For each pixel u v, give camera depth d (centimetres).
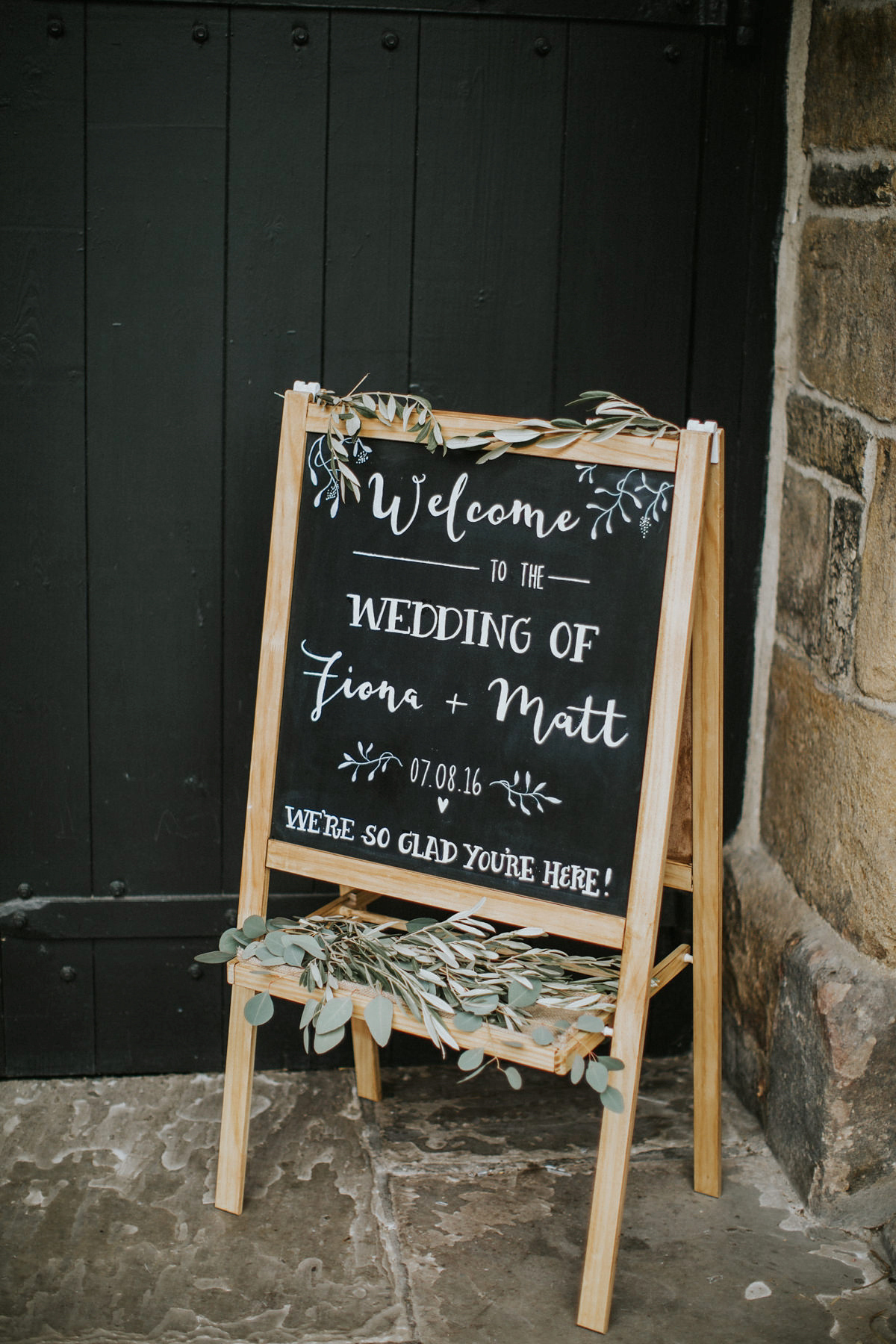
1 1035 252
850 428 210
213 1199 215
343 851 201
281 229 226
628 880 182
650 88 225
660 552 179
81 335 227
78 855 247
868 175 204
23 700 240
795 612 235
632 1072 182
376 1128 237
